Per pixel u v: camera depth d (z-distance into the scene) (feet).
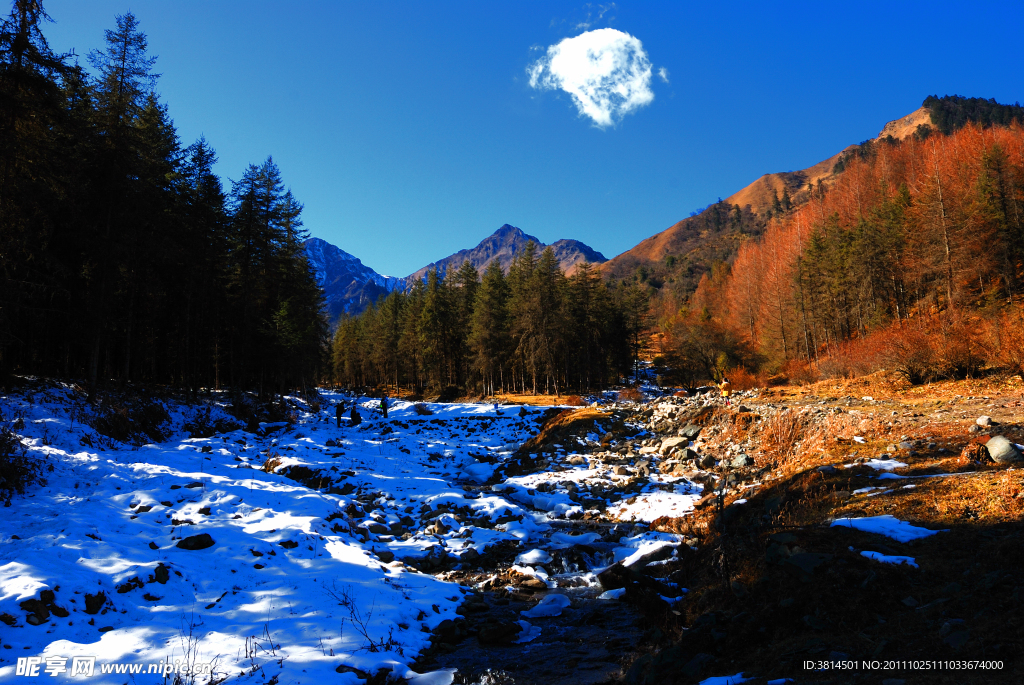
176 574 26.35
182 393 96.02
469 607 27.40
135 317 88.74
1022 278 139.64
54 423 51.34
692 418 82.69
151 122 88.43
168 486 39.55
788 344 208.13
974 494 26.03
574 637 23.49
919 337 81.15
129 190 67.62
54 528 28.99
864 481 33.91
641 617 24.61
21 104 46.50
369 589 27.14
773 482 40.01
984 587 17.33
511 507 49.57
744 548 26.55
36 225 55.93
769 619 18.94
